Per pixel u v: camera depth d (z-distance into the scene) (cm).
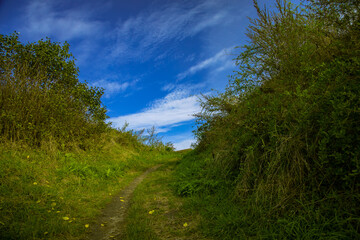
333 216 231
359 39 290
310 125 286
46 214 375
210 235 295
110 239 329
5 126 630
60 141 777
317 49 353
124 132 1423
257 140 386
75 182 574
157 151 1627
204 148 841
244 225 289
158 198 497
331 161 255
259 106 418
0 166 482
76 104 872
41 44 822
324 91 285
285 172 301
